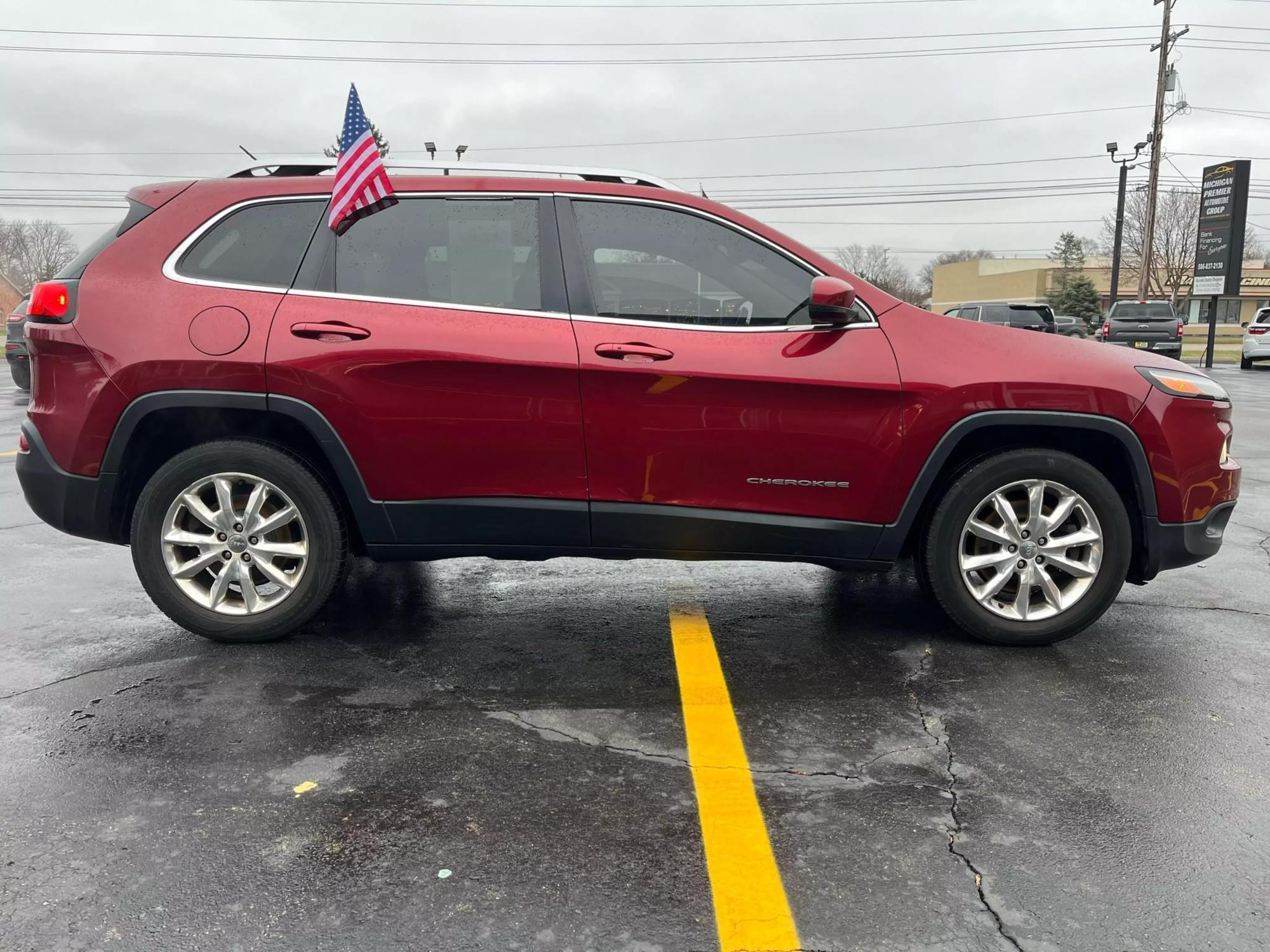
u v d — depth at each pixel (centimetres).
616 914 206
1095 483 351
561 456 342
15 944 196
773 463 343
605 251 347
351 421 337
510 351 334
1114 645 372
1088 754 280
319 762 275
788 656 361
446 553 355
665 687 330
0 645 368
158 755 278
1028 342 354
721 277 347
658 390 336
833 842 234
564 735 292
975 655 361
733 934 200
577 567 493
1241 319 7369
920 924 203
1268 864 226
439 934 200
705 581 466
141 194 359
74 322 339
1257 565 494
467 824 242
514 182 352
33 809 248
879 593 444
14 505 642
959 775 268
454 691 326
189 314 337
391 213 347
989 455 354
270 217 349
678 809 249
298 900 211
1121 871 222
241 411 346
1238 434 1035
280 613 359
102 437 339
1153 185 3547
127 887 215
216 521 352
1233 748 284
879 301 351
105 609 414
